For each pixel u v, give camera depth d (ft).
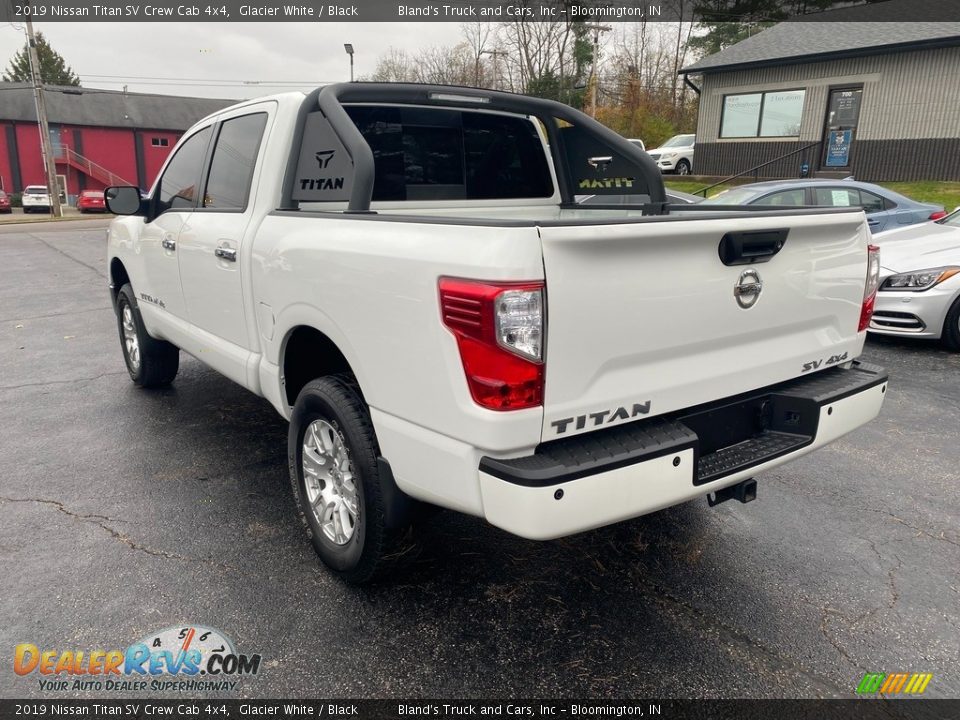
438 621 8.98
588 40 134.00
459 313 6.87
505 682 7.97
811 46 64.13
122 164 181.98
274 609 9.20
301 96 10.98
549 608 9.27
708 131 72.69
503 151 13.29
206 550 10.61
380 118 11.76
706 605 9.34
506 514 6.94
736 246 7.97
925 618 9.05
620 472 7.18
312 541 10.23
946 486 12.73
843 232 9.45
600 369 7.29
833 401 9.11
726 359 8.46
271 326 10.54
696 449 7.78
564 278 6.79
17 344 23.94
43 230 85.51
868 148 61.52
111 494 12.44
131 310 17.40
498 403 6.78
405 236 7.71
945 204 49.67
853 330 10.07
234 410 16.88
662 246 7.40
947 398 17.46
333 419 9.22
